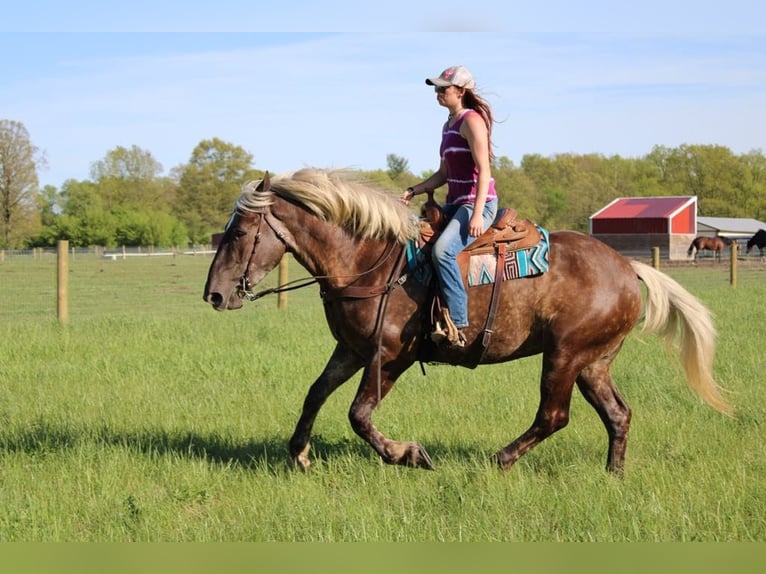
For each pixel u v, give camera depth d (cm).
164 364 1141
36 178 8625
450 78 648
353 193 653
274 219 657
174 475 656
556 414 671
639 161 12144
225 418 856
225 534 544
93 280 3353
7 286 2947
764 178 11300
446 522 563
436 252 638
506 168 9719
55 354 1218
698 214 11044
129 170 12088
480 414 879
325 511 570
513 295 659
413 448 653
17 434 781
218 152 10081
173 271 4128
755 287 2541
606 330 673
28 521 556
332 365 685
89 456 692
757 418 844
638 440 777
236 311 1836
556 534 539
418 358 678
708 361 694
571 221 9119
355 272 659
